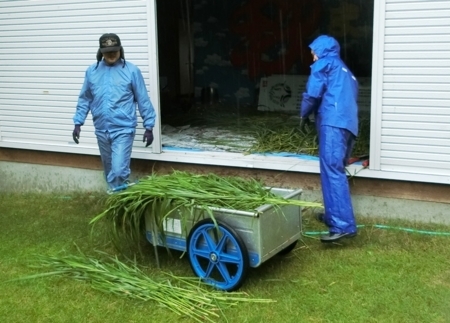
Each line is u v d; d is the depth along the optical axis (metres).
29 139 6.44
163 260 4.38
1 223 5.42
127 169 5.05
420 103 4.55
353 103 4.45
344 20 7.86
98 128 5.09
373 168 4.79
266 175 5.32
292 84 8.00
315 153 5.36
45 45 6.10
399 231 4.68
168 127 7.02
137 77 4.98
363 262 4.19
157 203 4.03
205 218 3.87
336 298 3.69
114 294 3.84
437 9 4.36
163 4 8.49
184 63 8.84
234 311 3.58
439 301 3.60
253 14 8.41
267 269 4.13
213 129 6.83
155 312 3.61
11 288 4.00
